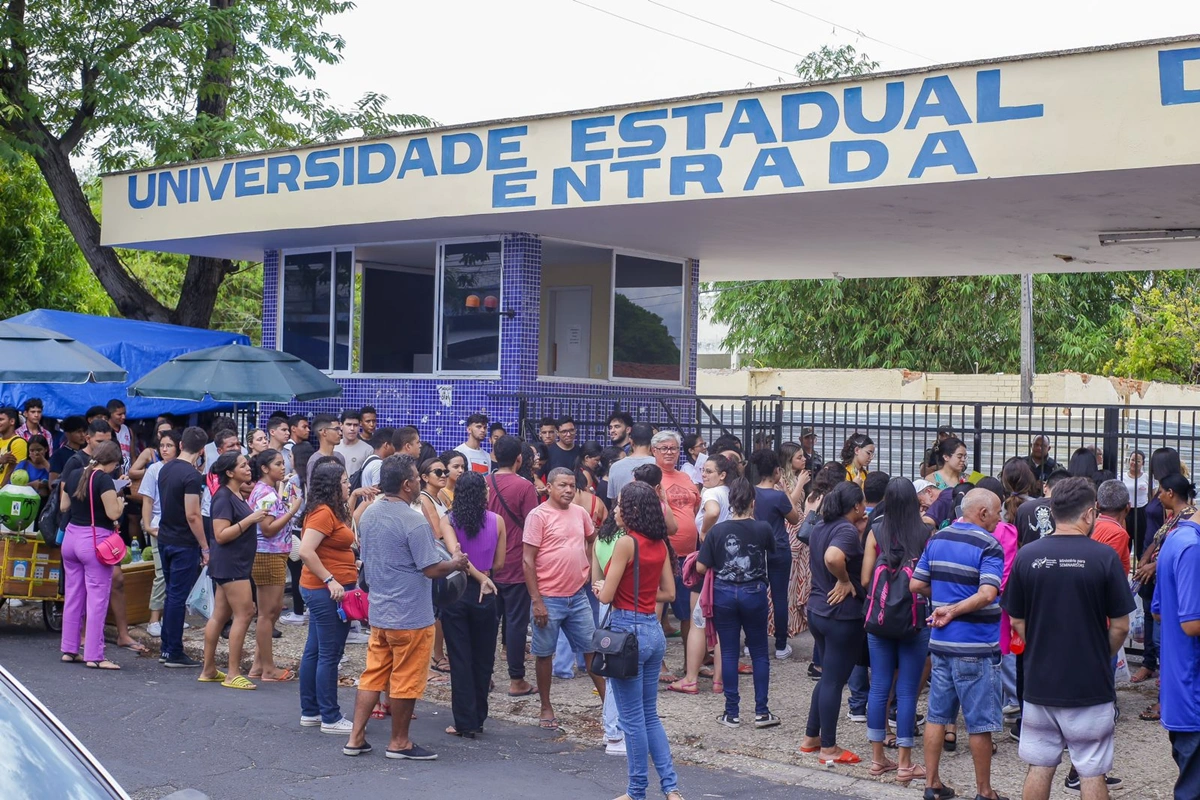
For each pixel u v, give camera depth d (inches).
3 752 119.6
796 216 456.1
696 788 275.3
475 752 299.9
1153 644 380.8
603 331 575.5
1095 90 345.1
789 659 417.7
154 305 740.7
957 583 259.9
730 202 425.1
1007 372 1190.9
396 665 286.7
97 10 719.1
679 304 602.5
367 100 824.9
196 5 730.2
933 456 398.6
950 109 368.8
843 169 389.1
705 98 417.4
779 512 403.9
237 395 480.7
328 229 538.6
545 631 324.5
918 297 1197.1
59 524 402.6
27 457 470.3
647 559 258.7
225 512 352.2
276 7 765.3
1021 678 312.0
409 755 288.0
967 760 302.0
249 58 753.6
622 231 515.8
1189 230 462.3
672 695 365.1
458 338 553.6
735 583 325.4
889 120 380.5
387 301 622.8
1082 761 224.1
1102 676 222.8
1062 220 446.3
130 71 740.0
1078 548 225.1
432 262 631.2
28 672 365.4
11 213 872.3
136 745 291.1
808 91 395.9
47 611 435.5
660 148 428.5
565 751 305.3
